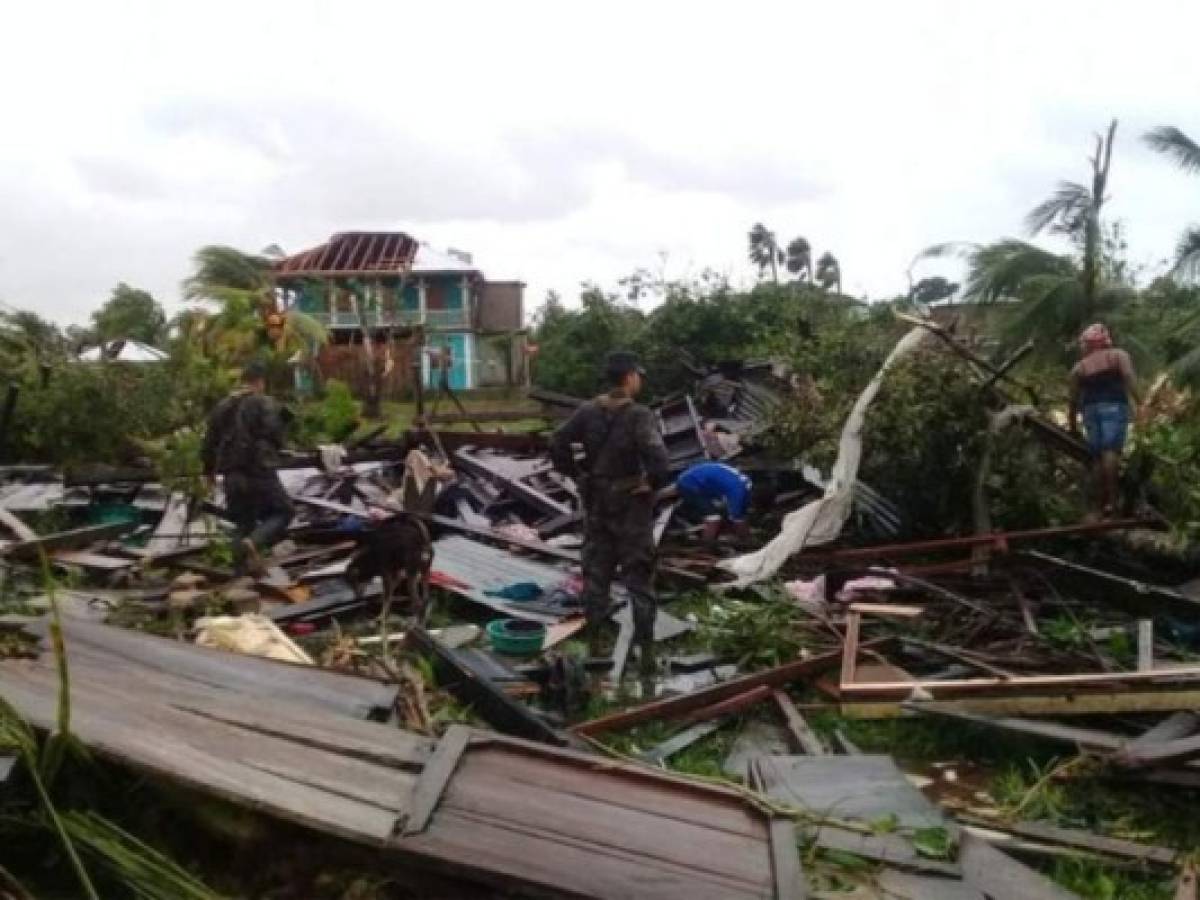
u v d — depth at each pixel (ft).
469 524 36.09
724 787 12.96
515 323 132.98
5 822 11.18
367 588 27.20
